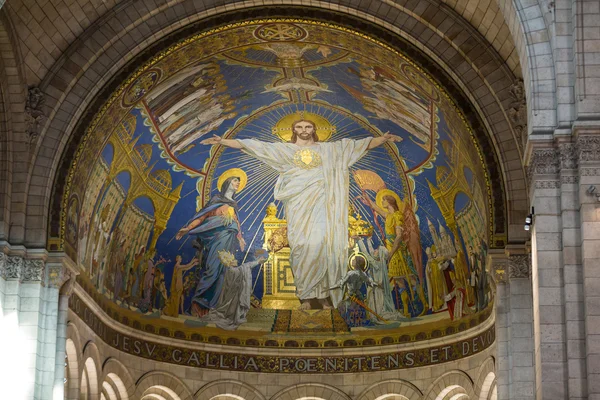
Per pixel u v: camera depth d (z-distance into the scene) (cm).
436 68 3597
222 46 3769
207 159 4381
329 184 4478
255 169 4462
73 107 3641
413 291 4381
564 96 2797
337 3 3578
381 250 4462
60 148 3638
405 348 4359
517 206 3534
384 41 3619
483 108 3547
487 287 3972
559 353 2681
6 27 3406
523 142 3491
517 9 2875
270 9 3622
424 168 4247
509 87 3528
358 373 4422
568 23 2828
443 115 3809
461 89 3581
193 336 4409
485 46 3541
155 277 4353
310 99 4216
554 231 2755
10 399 3469
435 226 4297
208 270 4475
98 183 3938
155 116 3997
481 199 3822
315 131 4359
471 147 3706
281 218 4538
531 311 3491
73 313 3759
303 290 4528
